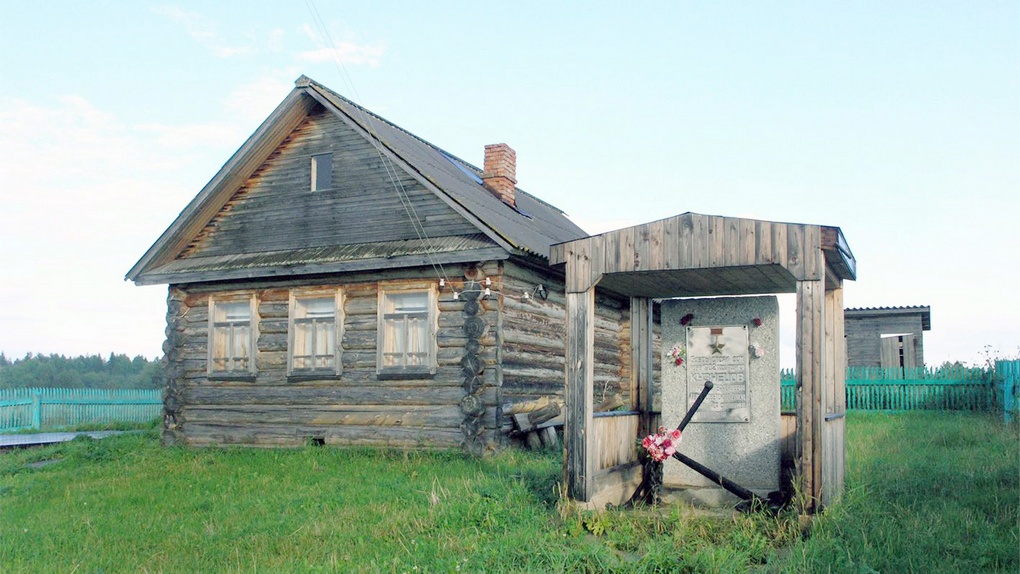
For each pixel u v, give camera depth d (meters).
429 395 16.22
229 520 10.65
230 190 19.00
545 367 17.31
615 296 20.58
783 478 10.73
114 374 84.81
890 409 23.61
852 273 10.46
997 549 7.60
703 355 10.90
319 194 18.17
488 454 15.27
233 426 18.25
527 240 16.36
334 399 17.17
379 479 12.99
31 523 10.98
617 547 8.48
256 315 18.31
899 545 7.77
